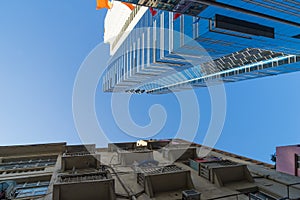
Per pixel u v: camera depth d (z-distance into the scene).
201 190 18.14
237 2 21.69
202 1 20.30
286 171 22.23
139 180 19.42
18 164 28.86
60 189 15.38
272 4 22.25
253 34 25.77
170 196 17.03
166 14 41.84
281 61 51.41
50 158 31.83
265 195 18.19
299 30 28.33
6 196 17.75
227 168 20.42
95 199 15.80
